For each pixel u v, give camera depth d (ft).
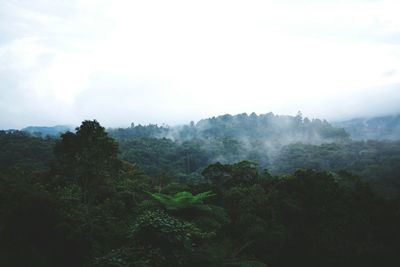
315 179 75.00
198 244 42.11
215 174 83.25
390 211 70.79
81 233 29.43
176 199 51.62
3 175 34.91
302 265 53.36
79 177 61.00
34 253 25.11
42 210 28.32
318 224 64.18
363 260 57.11
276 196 69.10
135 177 93.30
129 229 36.55
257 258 49.01
